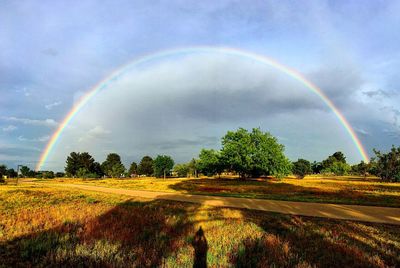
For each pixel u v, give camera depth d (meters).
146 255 9.05
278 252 9.23
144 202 24.52
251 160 72.69
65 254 9.02
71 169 140.75
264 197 28.55
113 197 29.92
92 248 9.72
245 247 9.79
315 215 17.02
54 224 13.64
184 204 22.77
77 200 26.62
